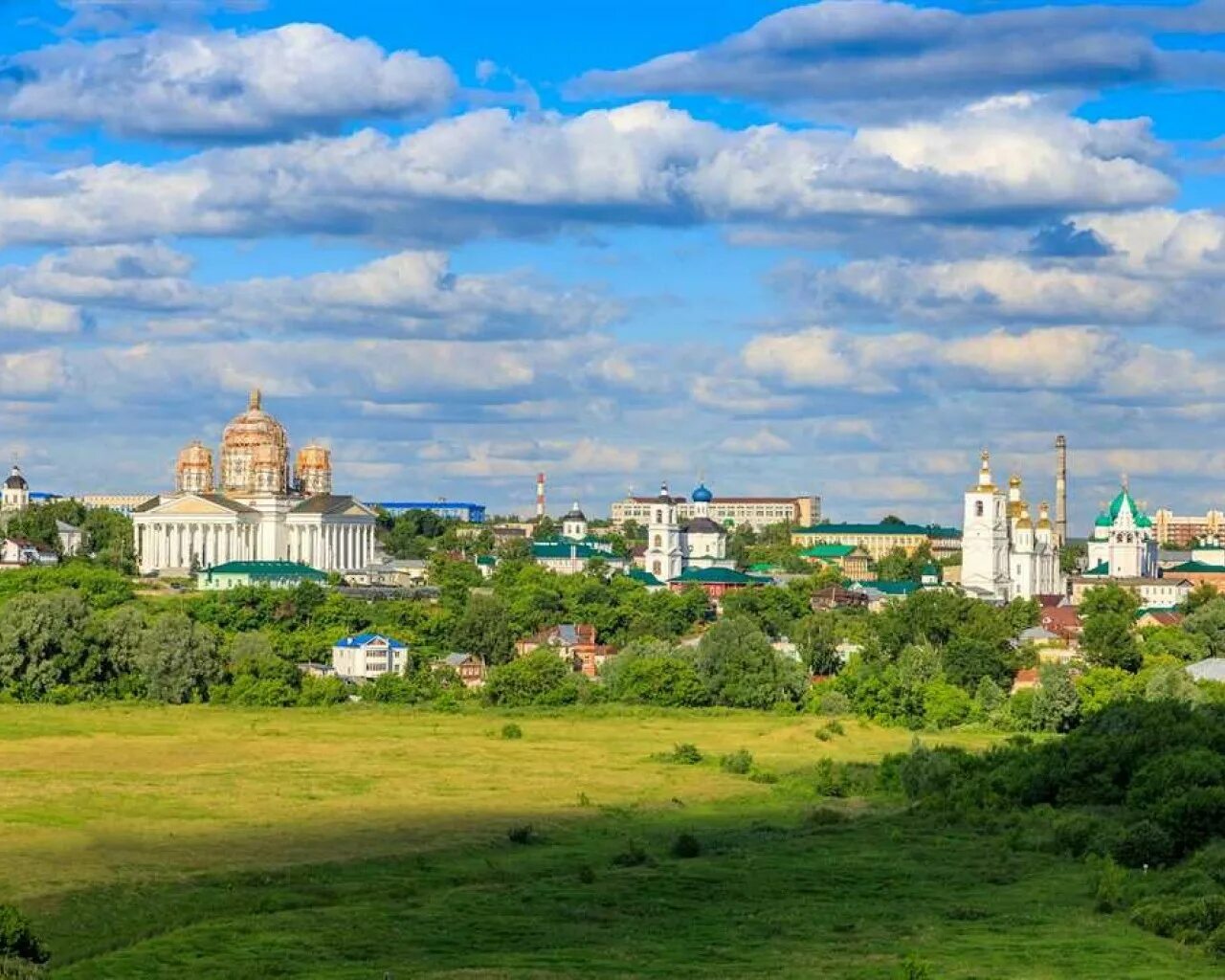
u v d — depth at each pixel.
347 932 183.50
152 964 170.62
